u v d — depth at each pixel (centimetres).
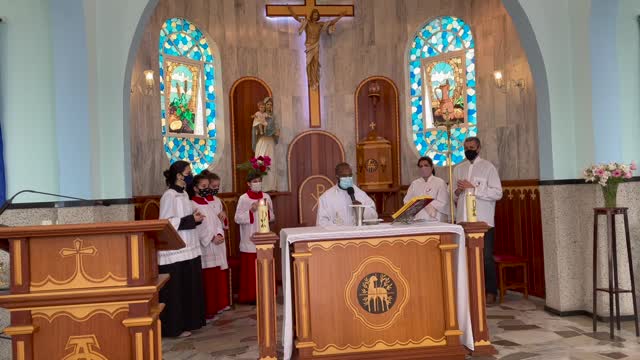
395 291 481
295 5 913
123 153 589
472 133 881
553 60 645
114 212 584
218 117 898
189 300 624
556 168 644
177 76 854
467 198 511
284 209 915
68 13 543
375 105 941
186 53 868
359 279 479
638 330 554
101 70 585
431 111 925
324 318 475
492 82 831
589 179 584
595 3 611
